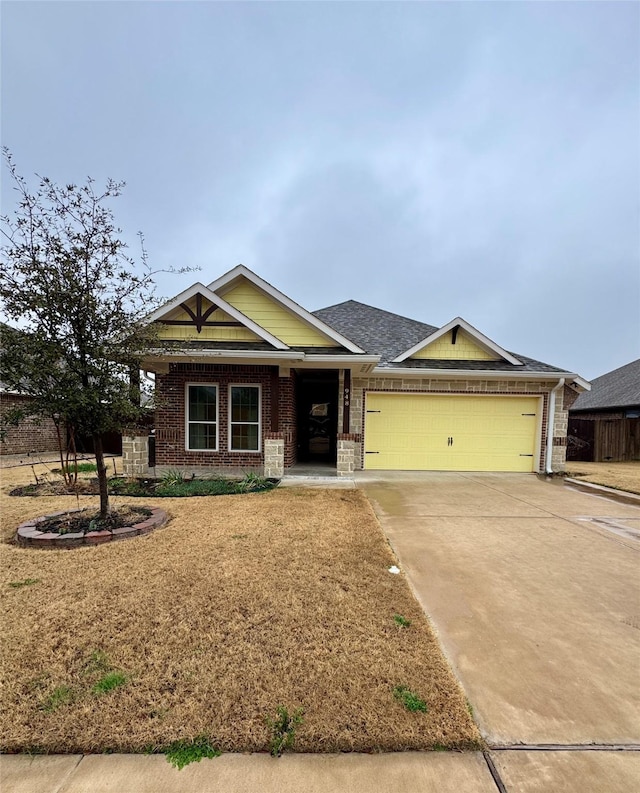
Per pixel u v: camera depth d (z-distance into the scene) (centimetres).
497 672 269
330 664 266
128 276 544
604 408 2136
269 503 717
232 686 244
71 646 282
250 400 1052
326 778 190
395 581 397
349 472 995
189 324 1007
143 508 649
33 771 193
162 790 183
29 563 433
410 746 207
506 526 611
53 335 514
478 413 1193
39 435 1628
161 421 1044
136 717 221
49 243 507
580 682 261
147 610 331
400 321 1548
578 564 462
